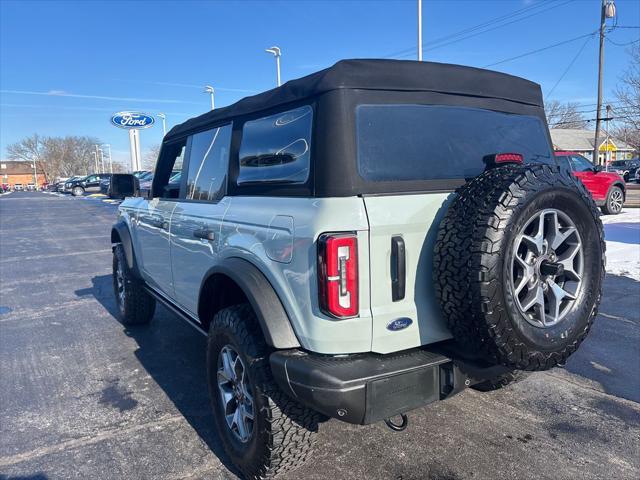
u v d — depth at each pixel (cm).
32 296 725
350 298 220
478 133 286
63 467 298
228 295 322
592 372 407
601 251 249
